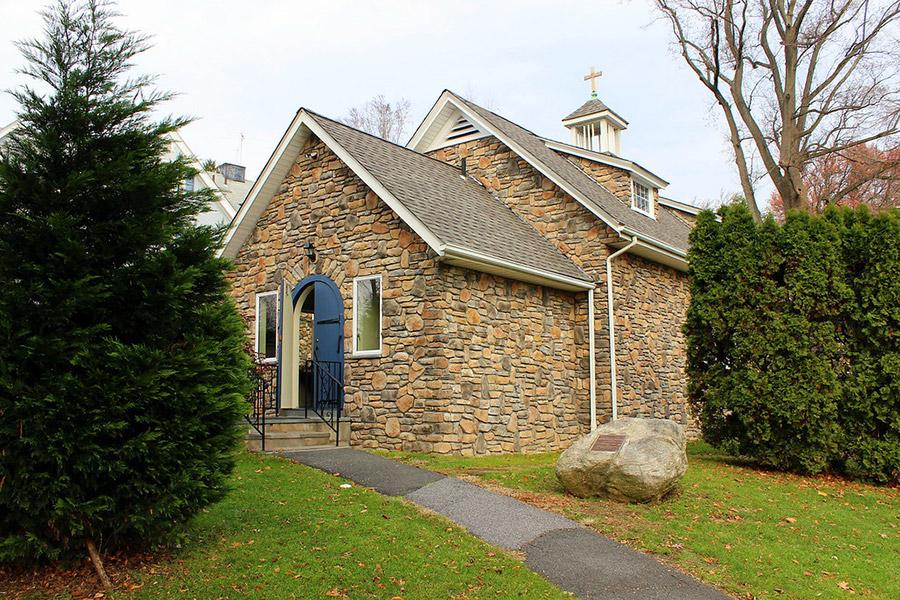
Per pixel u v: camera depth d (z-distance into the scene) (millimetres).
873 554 6934
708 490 8633
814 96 21094
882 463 9945
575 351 14117
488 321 11977
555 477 8656
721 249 10977
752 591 5723
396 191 11750
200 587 5145
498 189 15859
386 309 11750
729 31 21266
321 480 8234
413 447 11078
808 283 10266
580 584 5586
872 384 10102
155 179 5469
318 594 5113
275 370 13336
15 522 5074
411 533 6375
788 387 10180
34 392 4828
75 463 4910
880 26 19578
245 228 14336
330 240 12867
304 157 13578
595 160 18141
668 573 5926
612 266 14203
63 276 5129
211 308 5816
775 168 21438
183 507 5488
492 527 6695
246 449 10148
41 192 5125
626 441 8094
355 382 12023
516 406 12344
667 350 16062
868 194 26656
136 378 5094
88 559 5465
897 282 9953
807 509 8289
